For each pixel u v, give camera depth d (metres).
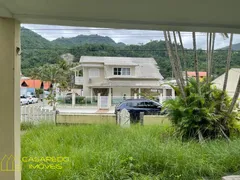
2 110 2.14
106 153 3.24
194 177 2.91
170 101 5.32
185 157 3.17
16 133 2.24
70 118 7.70
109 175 2.81
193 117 4.87
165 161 3.07
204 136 4.89
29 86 22.89
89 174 2.82
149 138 4.02
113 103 16.11
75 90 20.81
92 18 2.19
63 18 2.16
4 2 1.79
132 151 3.34
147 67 20.98
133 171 2.99
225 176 2.93
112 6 1.87
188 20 2.26
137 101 9.93
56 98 15.53
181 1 1.79
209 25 2.39
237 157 3.28
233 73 14.66
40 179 2.74
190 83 5.39
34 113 7.51
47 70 18.23
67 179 2.75
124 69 20.27
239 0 1.76
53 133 4.88
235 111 5.38
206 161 3.24
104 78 20.59
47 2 1.78
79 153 3.34
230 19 2.22
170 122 5.76
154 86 19.20
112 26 2.41
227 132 5.02
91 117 7.75
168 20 2.25
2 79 2.13
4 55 2.13
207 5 1.86
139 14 2.09
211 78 5.62
